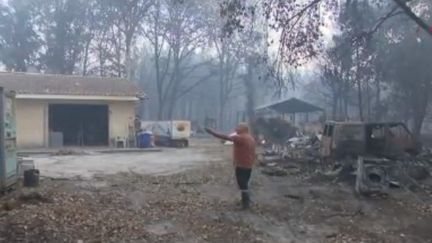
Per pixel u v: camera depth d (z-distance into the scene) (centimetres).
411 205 1281
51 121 3328
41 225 892
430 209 1241
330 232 1004
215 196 1302
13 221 903
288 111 4450
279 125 3716
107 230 913
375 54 2791
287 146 2798
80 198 1178
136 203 1168
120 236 887
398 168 1533
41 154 2653
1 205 1038
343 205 1256
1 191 1187
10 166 1262
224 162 2183
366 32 1798
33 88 3156
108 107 3350
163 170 1861
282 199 1309
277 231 997
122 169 1891
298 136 3400
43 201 1106
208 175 1683
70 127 3403
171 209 1124
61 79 3438
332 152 1772
